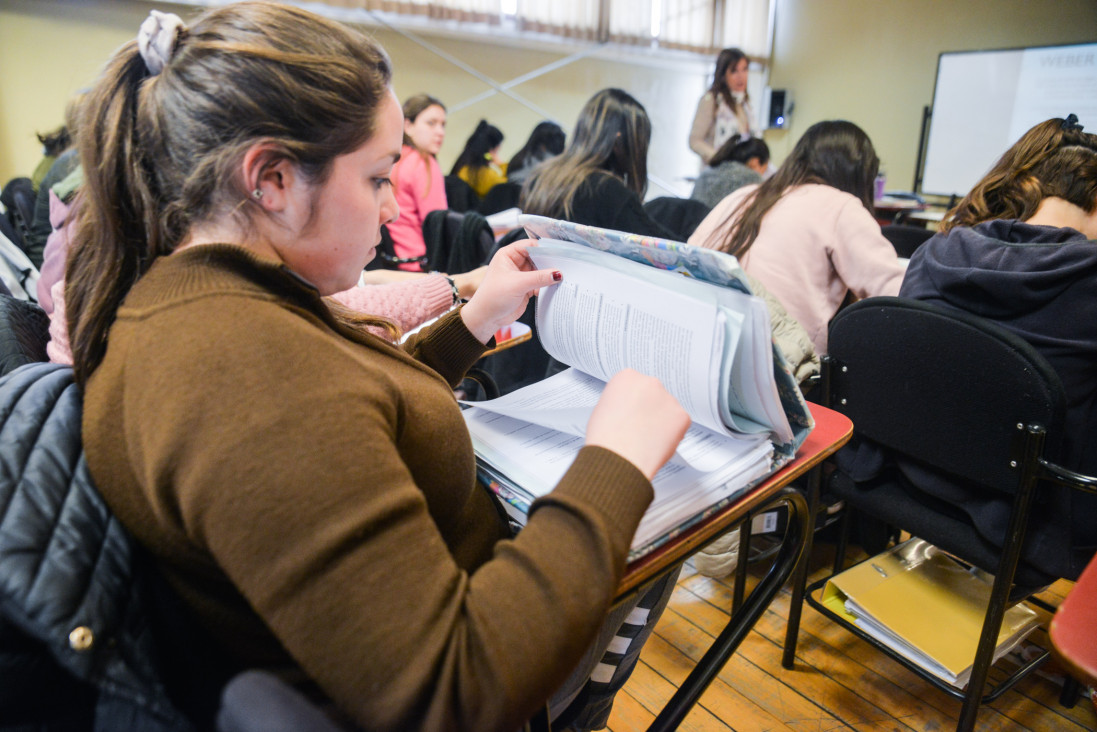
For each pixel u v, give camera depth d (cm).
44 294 145
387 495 42
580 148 197
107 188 52
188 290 47
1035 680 139
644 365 73
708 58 573
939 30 505
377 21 405
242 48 48
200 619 49
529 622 43
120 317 49
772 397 67
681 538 65
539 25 471
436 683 40
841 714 132
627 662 87
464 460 62
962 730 115
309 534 40
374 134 54
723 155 302
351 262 58
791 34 603
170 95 49
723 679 141
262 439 41
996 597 106
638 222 187
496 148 415
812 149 176
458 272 212
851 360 123
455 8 429
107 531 47
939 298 122
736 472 70
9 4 308
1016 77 452
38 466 47
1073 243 105
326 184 52
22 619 42
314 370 45
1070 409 107
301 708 42
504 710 42
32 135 328
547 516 49
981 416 104
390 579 41
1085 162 124
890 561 146
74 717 45
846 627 132
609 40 510
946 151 497
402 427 53
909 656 123
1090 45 415
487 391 115
